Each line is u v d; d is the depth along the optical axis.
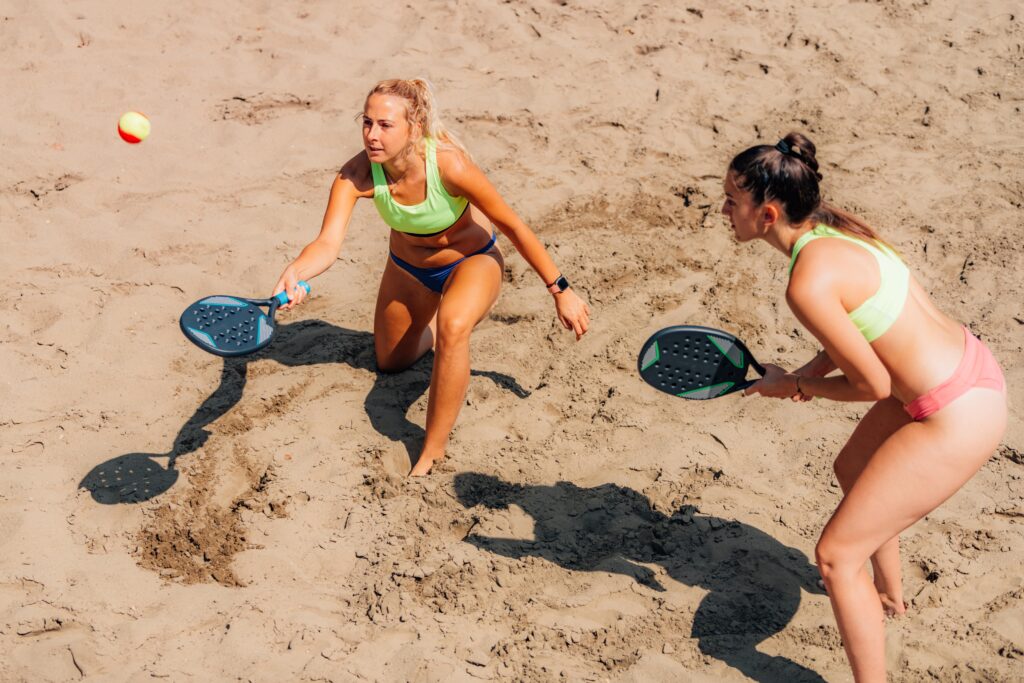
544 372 5.10
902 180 6.74
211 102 7.61
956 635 3.59
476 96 7.76
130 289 5.63
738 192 3.00
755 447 4.55
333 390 4.96
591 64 8.19
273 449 4.54
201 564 3.94
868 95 7.83
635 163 7.05
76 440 4.56
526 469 4.41
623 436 4.63
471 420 4.75
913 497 2.98
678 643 3.58
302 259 4.05
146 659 3.50
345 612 3.74
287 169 6.90
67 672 3.45
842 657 3.52
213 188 6.66
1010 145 7.14
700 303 5.55
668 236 6.20
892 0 9.22
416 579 3.83
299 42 8.44
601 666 3.50
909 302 2.95
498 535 4.02
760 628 3.64
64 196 6.45
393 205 4.31
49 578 3.82
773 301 5.57
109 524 4.09
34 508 4.15
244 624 3.64
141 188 6.61
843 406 4.81
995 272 5.70
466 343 4.24
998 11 9.03
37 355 5.09
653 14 8.96
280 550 3.99
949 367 2.95
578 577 3.85
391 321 4.85
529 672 3.46
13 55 8.05
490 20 8.81
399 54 8.30
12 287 5.58
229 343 3.64
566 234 6.22
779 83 7.99
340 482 4.34
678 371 3.34
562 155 7.14
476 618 3.69
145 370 5.04
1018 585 3.79
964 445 2.94
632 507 4.17
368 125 4.06
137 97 7.60
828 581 3.06
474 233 4.54
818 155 7.05
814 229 3.00
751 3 9.16
